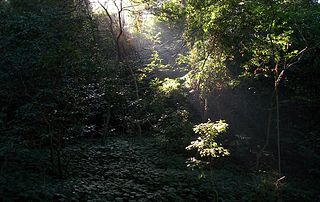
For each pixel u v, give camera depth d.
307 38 10.75
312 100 13.85
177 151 11.50
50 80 7.93
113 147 11.45
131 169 9.20
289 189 9.67
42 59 7.52
